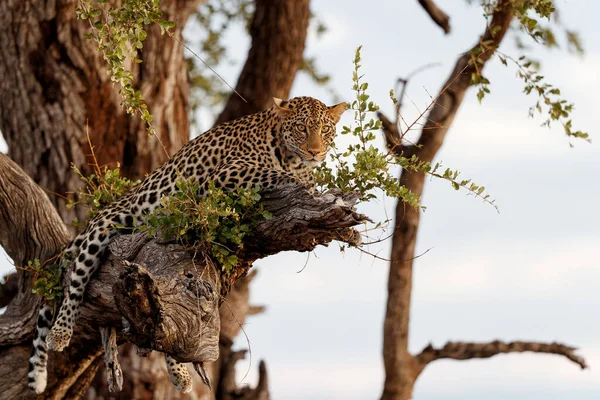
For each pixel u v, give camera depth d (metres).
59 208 17.17
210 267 10.05
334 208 9.15
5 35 17.28
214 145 12.09
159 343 8.74
